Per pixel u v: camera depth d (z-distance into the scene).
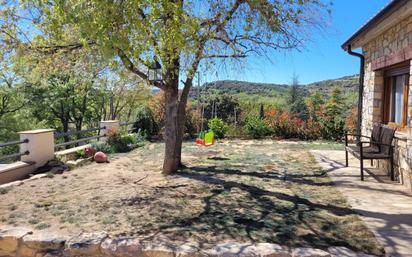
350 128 11.97
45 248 3.38
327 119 12.42
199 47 5.00
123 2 3.82
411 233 3.47
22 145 7.20
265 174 6.38
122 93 16.42
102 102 21.17
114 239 3.34
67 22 4.01
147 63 4.81
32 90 19.62
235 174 6.36
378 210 4.22
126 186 5.51
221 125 13.02
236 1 5.22
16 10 5.22
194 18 4.39
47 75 6.83
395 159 5.95
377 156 5.73
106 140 10.36
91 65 5.79
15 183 5.77
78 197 4.93
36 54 5.80
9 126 20.83
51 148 7.67
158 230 3.65
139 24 3.90
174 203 4.59
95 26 3.80
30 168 7.08
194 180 5.87
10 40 5.51
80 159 8.07
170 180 5.89
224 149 9.77
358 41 7.62
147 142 11.55
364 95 8.12
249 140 12.23
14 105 21.27
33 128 21.56
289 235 3.48
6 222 3.95
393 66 6.37
